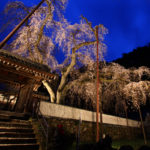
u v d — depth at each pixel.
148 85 11.51
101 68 16.19
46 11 12.27
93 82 14.28
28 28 12.12
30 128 6.86
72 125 9.58
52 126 8.04
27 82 9.95
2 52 8.20
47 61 14.93
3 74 9.30
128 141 12.35
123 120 14.97
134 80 14.29
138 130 16.72
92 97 14.44
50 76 9.15
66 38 14.87
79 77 15.48
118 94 14.97
